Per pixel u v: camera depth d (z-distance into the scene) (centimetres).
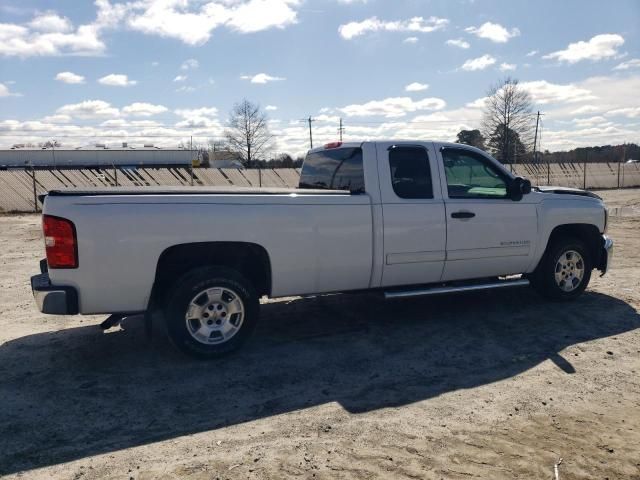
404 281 581
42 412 400
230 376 466
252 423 383
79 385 448
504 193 638
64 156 6359
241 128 4847
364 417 391
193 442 356
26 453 344
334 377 465
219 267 495
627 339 555
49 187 2525
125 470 324
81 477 317
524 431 369
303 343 550
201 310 492
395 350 530
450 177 602
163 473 320
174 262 506
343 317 641
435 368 484
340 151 600
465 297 730
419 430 371
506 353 519
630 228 1505
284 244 510
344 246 537
